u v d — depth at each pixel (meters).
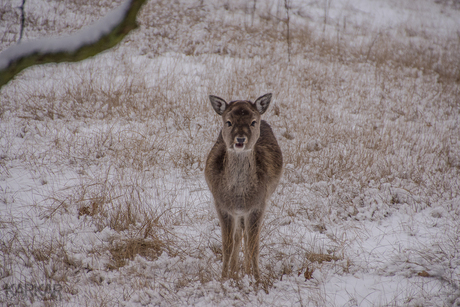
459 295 6.60
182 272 7.25
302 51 22.44
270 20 27.16
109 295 6.47
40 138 11.96
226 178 6.91
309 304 6.54
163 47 20.28
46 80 16.16
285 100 15.62
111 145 11.80
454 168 12.12
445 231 8.80
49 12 22.94
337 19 31.80
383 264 7.70
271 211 9.46
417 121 15.95
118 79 16.38
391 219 9.47
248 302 6.59
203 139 12.80
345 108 16.27
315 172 11.20
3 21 20.84
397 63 23.23
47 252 7.38
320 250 7.96
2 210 8.73
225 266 7.23
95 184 9.30
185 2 27.06
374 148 12.95
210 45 21.05
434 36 32.31
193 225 8.86
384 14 36.41
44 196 9.40
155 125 13.24
